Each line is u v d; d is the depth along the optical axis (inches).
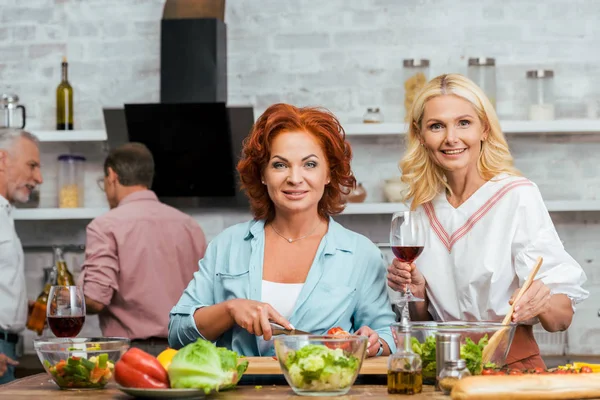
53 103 206.8
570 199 195.9
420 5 198.7
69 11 206.5
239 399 75.1
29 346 201.0
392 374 77.1
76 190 197.8
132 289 168.6
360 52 199.9
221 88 188.5
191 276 172.6
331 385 76.0
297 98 200.8
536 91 187.5
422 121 105.7
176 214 172.6
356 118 199.5
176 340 98.9
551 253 100.9
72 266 203.3
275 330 90.8
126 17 205.5
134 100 204.4
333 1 200.7
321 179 99.0
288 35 201.5
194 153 189.9
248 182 103.3
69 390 82.0
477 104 103.3
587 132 195.0
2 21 207.8
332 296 98.9
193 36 184.9
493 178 105.9
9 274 155.9
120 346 84.1
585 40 195.6
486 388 70.7
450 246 106.2
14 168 163.9
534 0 196.7
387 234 199.9
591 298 193.8
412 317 108.7
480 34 197.2
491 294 103.0
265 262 102.0
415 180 109.3
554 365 174.2
